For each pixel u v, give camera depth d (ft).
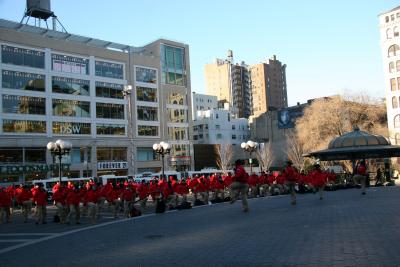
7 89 188.75
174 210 73.92
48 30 208.64
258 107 560.61
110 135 224.94
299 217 47.44
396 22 280.72
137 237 40.73
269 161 299.99
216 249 30.76
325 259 24.68
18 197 71.31
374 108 223.10
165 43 259.60
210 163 303.07
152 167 241.14
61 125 206.08
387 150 107.96
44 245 39.99
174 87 260.42
